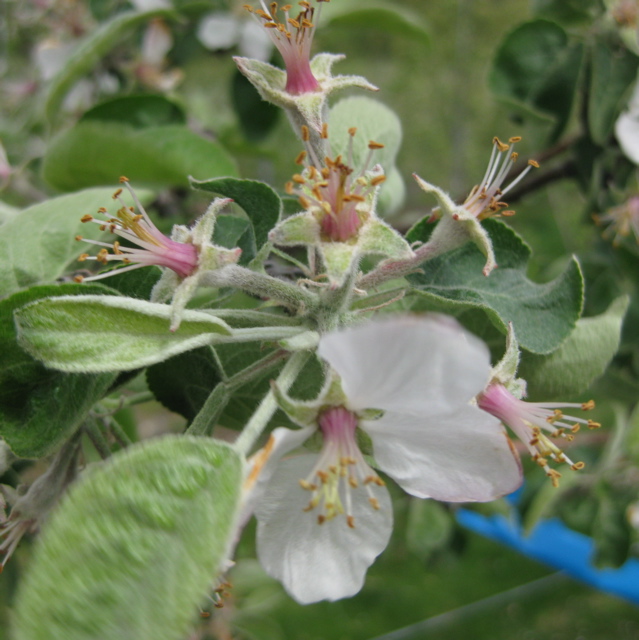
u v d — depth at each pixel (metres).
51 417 0.14
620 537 0.30
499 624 0.57
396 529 0.55
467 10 0.73
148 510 0.11
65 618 0.11
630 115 0.25
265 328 0.14
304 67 0.15
